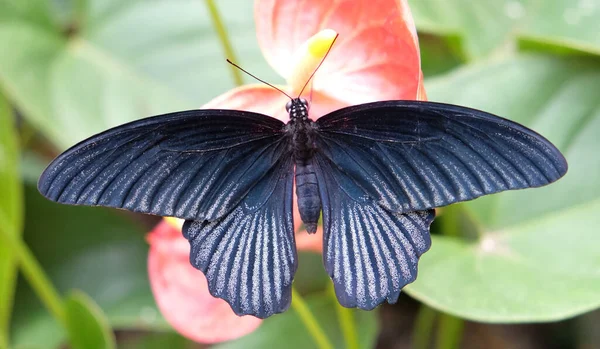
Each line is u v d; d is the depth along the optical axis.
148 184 0.31
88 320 0.40
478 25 0.45
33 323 0.45
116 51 0.45
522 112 0.41
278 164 0.33
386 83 0.34
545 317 0.35
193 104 0.44
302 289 0.47
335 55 0.34
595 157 0.40
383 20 0.33
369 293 0.31
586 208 0.39
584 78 0.41
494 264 0.38
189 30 0.45
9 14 0.45
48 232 0.47
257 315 0.32
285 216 0.33
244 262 0.32
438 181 0.31
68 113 0.43
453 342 0.44
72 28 0.46
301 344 0.43
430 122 0.31
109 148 0.31
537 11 0.44
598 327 0.46
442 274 0.37
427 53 0.48
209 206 0.32
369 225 0.32
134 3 0.46
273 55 0.35
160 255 0.38
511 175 0.30
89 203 0.30
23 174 0.48
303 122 0.33
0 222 0.41
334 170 0.33
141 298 0.46
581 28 0.43
